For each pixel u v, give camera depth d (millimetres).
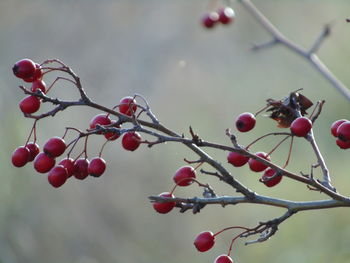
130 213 11414
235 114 13750
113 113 4027
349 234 10602
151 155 12062
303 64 14453
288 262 10484
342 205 3916
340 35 14938
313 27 15172
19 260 10086
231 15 9711
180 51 13961
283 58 14570
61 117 11727
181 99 13555
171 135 4098
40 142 11047
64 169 4270
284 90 14133
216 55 14250
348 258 10273
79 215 11008
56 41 13219
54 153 4266
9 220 10258
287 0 15367
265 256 10867
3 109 10914
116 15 13688
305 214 11102
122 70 13281
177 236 11438
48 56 13055
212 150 12836
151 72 13555
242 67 14367
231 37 14586
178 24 14094
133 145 4340
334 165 12555
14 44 12906
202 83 13898
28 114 4191
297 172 12570
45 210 10656
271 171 4234
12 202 10383
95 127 4297
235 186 3936
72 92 12539
